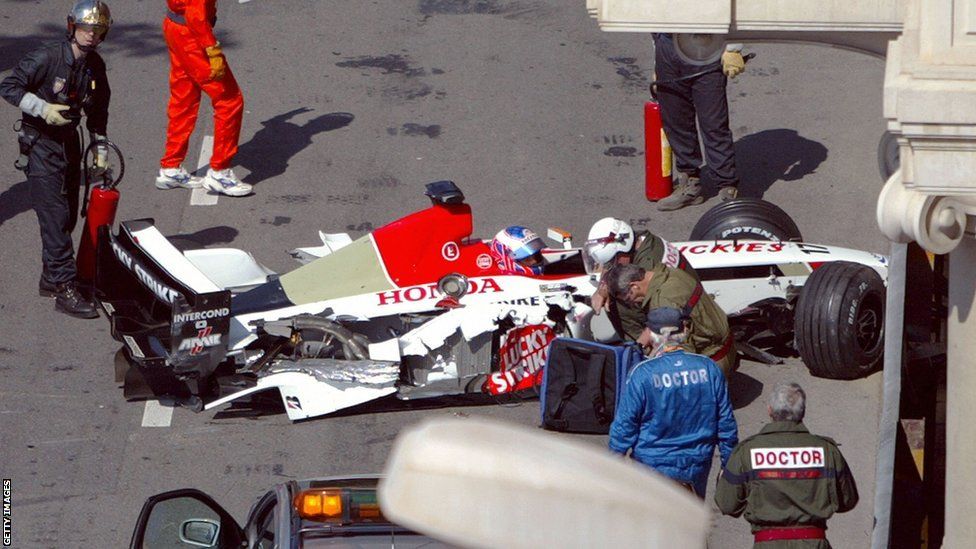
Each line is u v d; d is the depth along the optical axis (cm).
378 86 4972
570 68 5109
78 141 3481
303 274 3062
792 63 5181
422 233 3022
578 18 5572
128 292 3106
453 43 5325
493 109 4794
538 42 5338
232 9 5616
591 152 4497
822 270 3072
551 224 4034
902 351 1681
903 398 1794
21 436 2938
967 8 1261
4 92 3309
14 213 4072
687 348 2616
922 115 1270
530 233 3045
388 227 3042
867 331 3077
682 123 4003
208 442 2922
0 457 2848
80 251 3488
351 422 3005
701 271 3197
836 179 4325
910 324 1769
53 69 3325
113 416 3034
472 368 2980
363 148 4525
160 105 4784
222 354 2847
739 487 1998
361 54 5228
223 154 4150
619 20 1688
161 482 2769
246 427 2991
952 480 1543
